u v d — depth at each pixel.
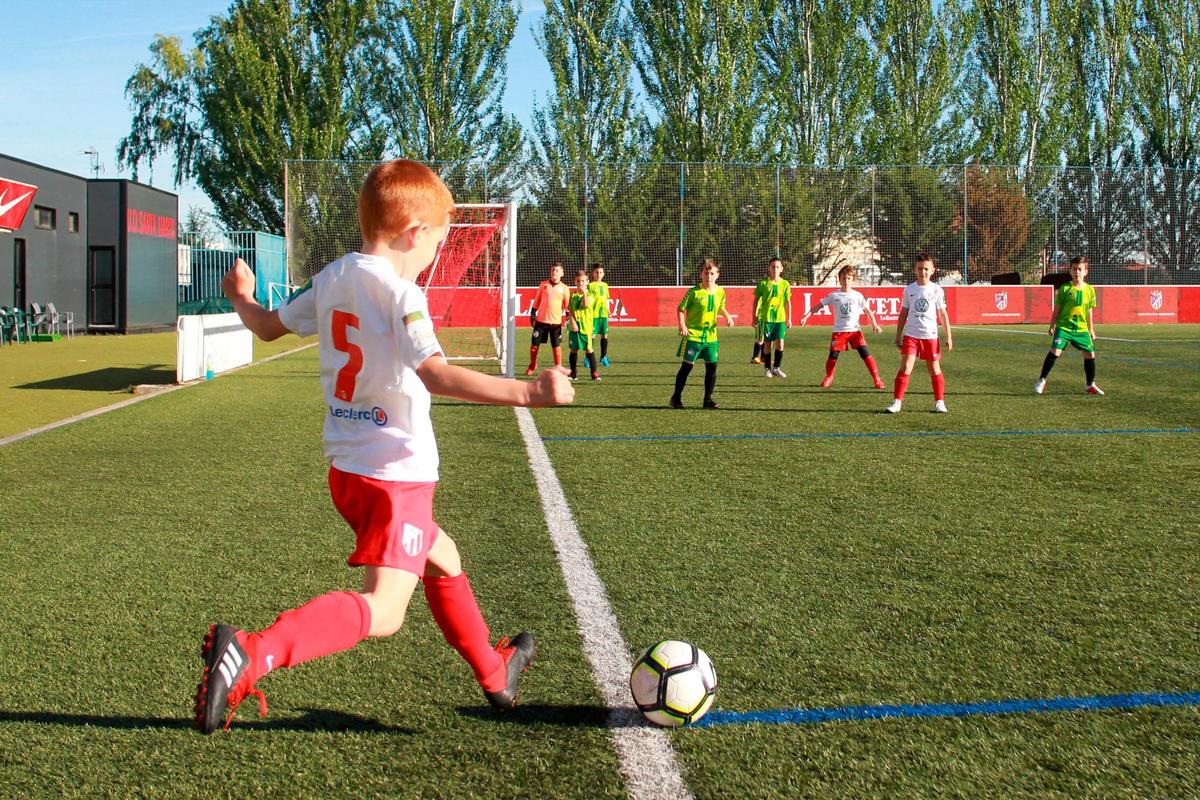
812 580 4.04
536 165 25.98
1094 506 5.44
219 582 3.95
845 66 32.94
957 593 3.87
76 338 21.58
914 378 13.36
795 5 32.72
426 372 2.11
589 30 31.55
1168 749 2.53
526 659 2.81
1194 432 8.30
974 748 2.53
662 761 2.45
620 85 32.12
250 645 1.98
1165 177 28.08
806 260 26.98
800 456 7.11
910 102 34.09
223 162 35.38
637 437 8.07
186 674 3.00
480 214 19.14
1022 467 6.65
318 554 4.36
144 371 13.96
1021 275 27.67
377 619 2.17
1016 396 11.17
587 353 13.23
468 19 31.58
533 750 2.52
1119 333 23.28
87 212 23.08
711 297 9.91
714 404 10.11
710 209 26.50
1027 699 2.85
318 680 2.96
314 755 2.48
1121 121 35.56
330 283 2.29
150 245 24.89
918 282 9.70
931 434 8.23
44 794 2.28
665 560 4.32
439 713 2.74
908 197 27.14
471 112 32.31
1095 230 27.95
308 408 9.78
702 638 3.36
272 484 5.93
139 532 4.76
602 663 3.12
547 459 6.95
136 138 42.41
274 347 19.95
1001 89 34.88
